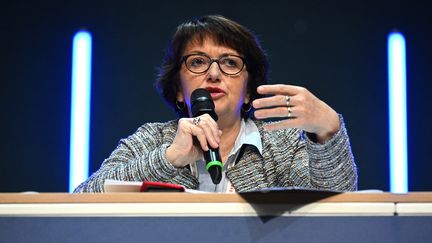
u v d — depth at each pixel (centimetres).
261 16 800
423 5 795
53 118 774
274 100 271
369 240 224
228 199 225
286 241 224
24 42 780
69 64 780
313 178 302
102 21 787
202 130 287
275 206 226
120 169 305
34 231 222
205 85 349
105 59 782
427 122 783
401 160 780
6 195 223
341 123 288
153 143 365
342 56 796
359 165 783
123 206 223
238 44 359
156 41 790
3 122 772
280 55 796
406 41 794
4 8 781
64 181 767
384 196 227
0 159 769
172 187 247
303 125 277
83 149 770
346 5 802
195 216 224
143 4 793
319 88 794
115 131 775
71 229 222
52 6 785
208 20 366
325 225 225
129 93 780
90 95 777
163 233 222
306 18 800
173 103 395
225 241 223
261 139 364
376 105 789
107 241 222
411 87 789
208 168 281
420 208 226
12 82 776
